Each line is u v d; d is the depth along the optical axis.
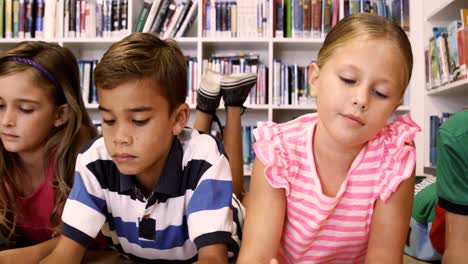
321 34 2.51
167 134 0.81
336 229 0.75
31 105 0.99
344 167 0.73
